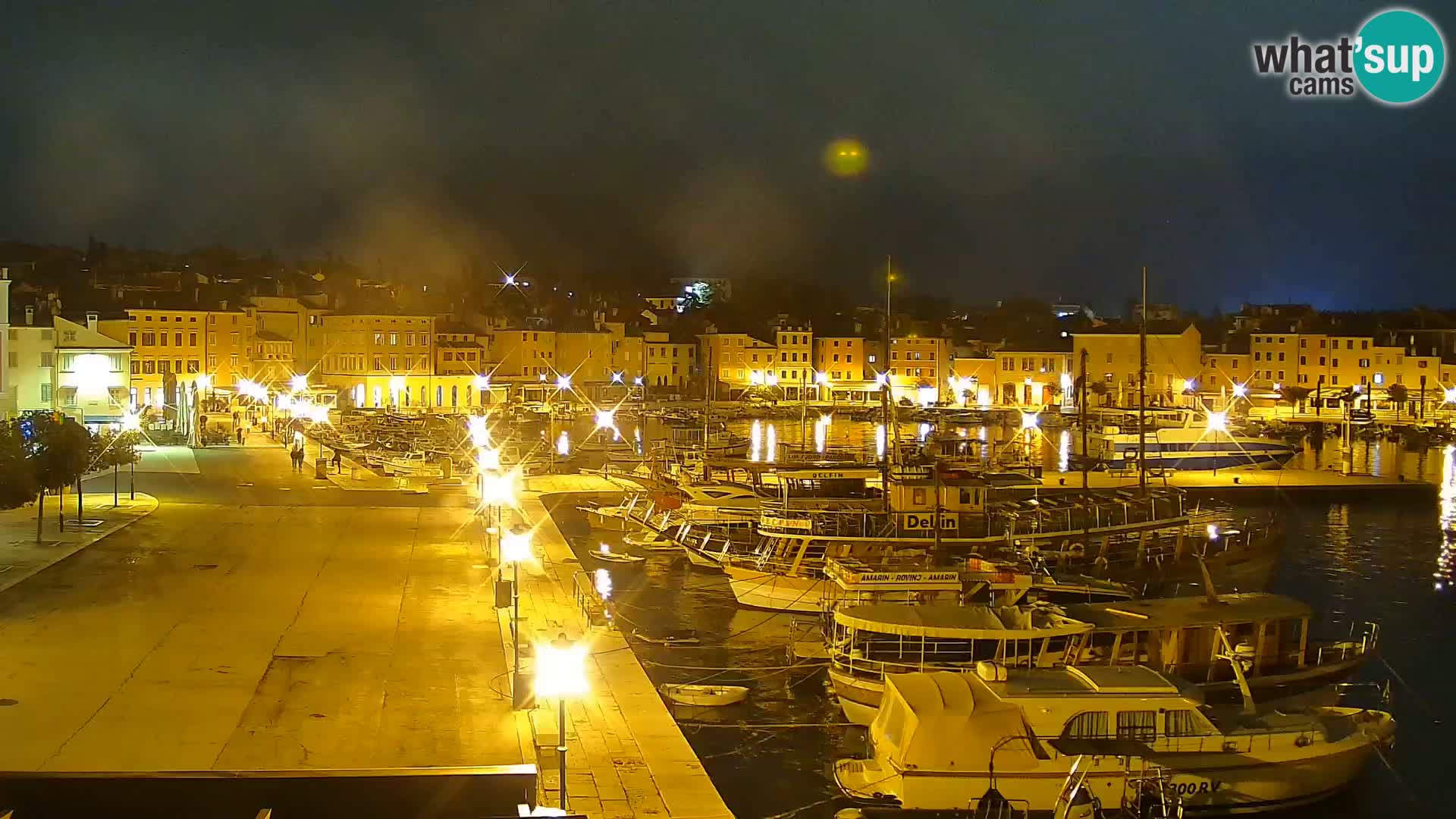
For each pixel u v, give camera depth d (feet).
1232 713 125.70
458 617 163.12
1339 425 623.77
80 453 214.48
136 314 573.33
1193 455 426.51
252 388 523.70
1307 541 284.82
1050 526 214.90
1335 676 148.97
